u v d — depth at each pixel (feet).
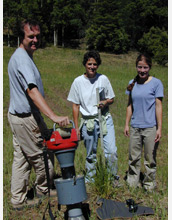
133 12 176.55
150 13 171.42
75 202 9.30
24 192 12.19
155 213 11.67
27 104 11.14
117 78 65.26
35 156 11.66
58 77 63.82
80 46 167.63
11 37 142.00
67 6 162.09
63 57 105.70
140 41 157.58
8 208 11.91
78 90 13.46
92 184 13.07
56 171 16.49
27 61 10.82
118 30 157.17
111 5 167.63
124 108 44.11
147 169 13.88
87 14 193.88
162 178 16.39
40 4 162.91
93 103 13.38
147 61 13.08
